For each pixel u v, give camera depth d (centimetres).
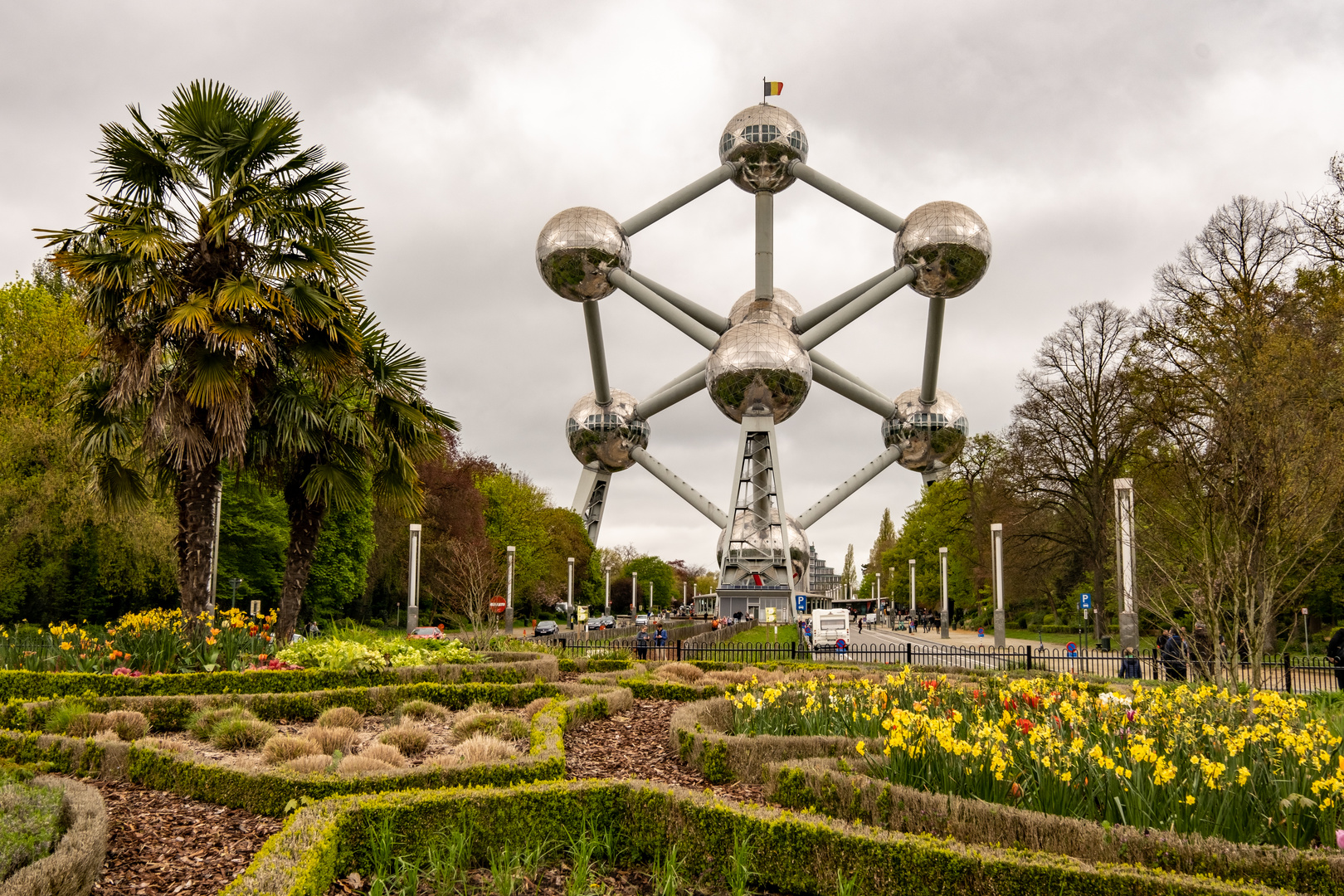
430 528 6088
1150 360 3488
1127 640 2178
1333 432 1784
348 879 620
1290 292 3108
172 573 3466
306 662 1577
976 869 572
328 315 1642
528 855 653
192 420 1552
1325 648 3656
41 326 3325
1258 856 571
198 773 819
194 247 1638
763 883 639
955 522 6994
